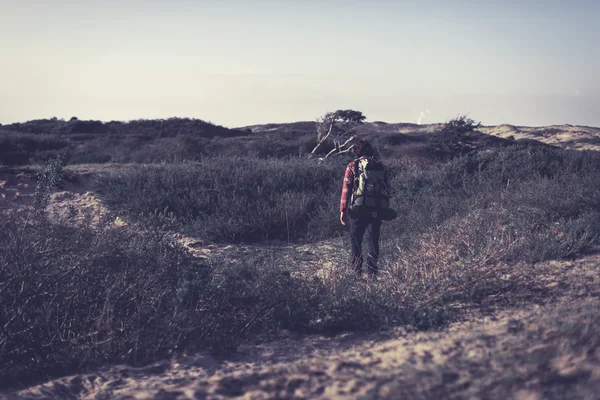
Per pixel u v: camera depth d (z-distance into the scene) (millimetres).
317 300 4754
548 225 6211
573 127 66750
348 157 15055
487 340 2977
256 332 4352
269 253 7395
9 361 3611
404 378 2482
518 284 4504
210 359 3574
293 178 11625
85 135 45906
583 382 2107
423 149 29328
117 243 4684
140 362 3568
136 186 11109
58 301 3867
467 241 5883
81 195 11055
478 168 11367
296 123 75438
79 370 3496
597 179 7824
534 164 10773
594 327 2672
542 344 2631
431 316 3877
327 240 8844
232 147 27766
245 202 10023
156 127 51625
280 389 2656
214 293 4352
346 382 2600
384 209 5926
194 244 8375
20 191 10484
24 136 28844
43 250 4172
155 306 4211
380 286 4922
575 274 4605
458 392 2227
